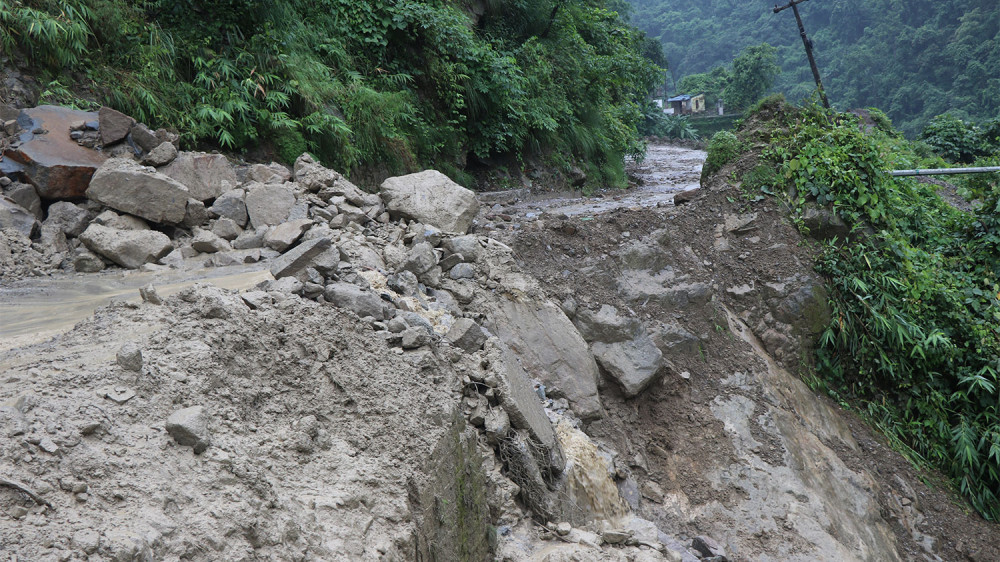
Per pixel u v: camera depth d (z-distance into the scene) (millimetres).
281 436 2918
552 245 6938
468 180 12000
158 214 5758
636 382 6109
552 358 5773
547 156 14422
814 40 86500
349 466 3004
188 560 2215
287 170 6809
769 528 5570
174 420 2576
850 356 7492
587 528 4484
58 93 6523
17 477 2135
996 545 6430
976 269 8695
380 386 3457
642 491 5648
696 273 7250
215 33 8188
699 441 6109
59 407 2449
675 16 112438
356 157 8602
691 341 6672
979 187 12094
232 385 2980
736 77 55250
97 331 3254
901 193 9789
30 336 3621
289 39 8836
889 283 7570
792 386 6859
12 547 1936
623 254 7004
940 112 61938
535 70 14648
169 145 6215
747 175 8219
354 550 2656
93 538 2035
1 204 5344
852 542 5695
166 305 3441
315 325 3531
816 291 7445
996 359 7348
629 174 18938
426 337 4023
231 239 5887
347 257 5215
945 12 69688
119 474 2330
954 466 7121
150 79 7266
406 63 11312
